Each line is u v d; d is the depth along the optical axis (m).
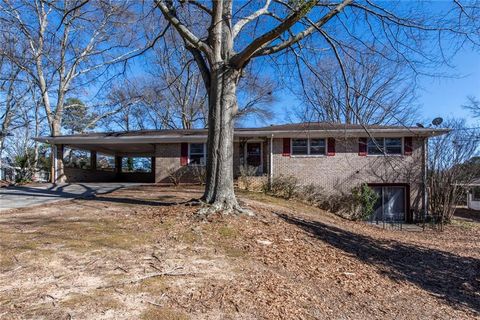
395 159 18.02
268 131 18.22
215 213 8.05
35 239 5.75
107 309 3.53
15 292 3.79
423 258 8.09
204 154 19.67
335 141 18.48
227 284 4.52
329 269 5.81
